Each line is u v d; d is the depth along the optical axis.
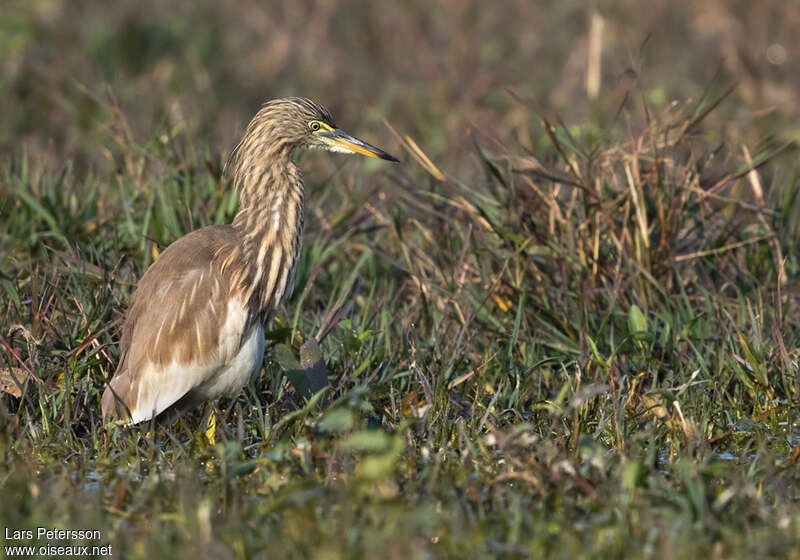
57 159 17.61
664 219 12.02
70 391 9.93
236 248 10.32
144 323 10.08
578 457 9.16
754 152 13.70
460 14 24.09
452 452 9.15
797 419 10.20
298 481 8.07
